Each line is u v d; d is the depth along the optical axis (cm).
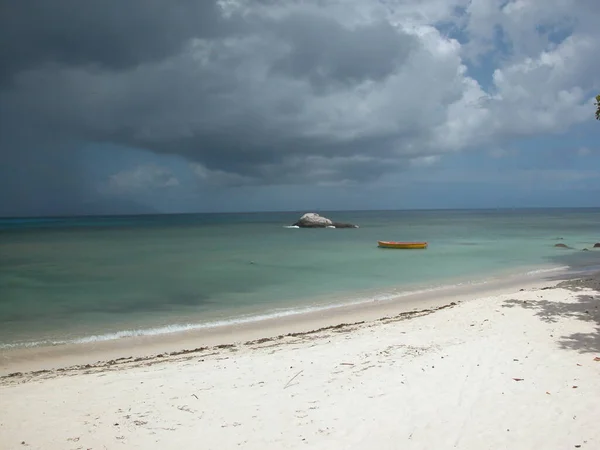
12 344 1355
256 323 1591
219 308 1856
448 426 677
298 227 8400
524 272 2752
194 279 2616
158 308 1866
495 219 14338
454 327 1283
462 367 924
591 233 6675
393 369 936
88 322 1633
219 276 2719
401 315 1589
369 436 657
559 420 677
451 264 3194
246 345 1273
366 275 2722
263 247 4606
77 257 3791
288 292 2194
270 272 2866
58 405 812
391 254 3859
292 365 1004
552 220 12925
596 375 845
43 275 2788
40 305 1931
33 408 798
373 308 1789
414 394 799
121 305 1928
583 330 1174
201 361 1099
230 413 752
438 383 845
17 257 3781
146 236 6681
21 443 661
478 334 1184
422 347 1091
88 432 694
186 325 1577
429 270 2903
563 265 3058
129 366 1096
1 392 898
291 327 1520
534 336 1134
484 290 2152
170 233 7438
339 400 788
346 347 1136
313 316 1680
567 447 604
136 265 3241
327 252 4072
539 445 612
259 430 686
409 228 8344
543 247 4397
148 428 703
